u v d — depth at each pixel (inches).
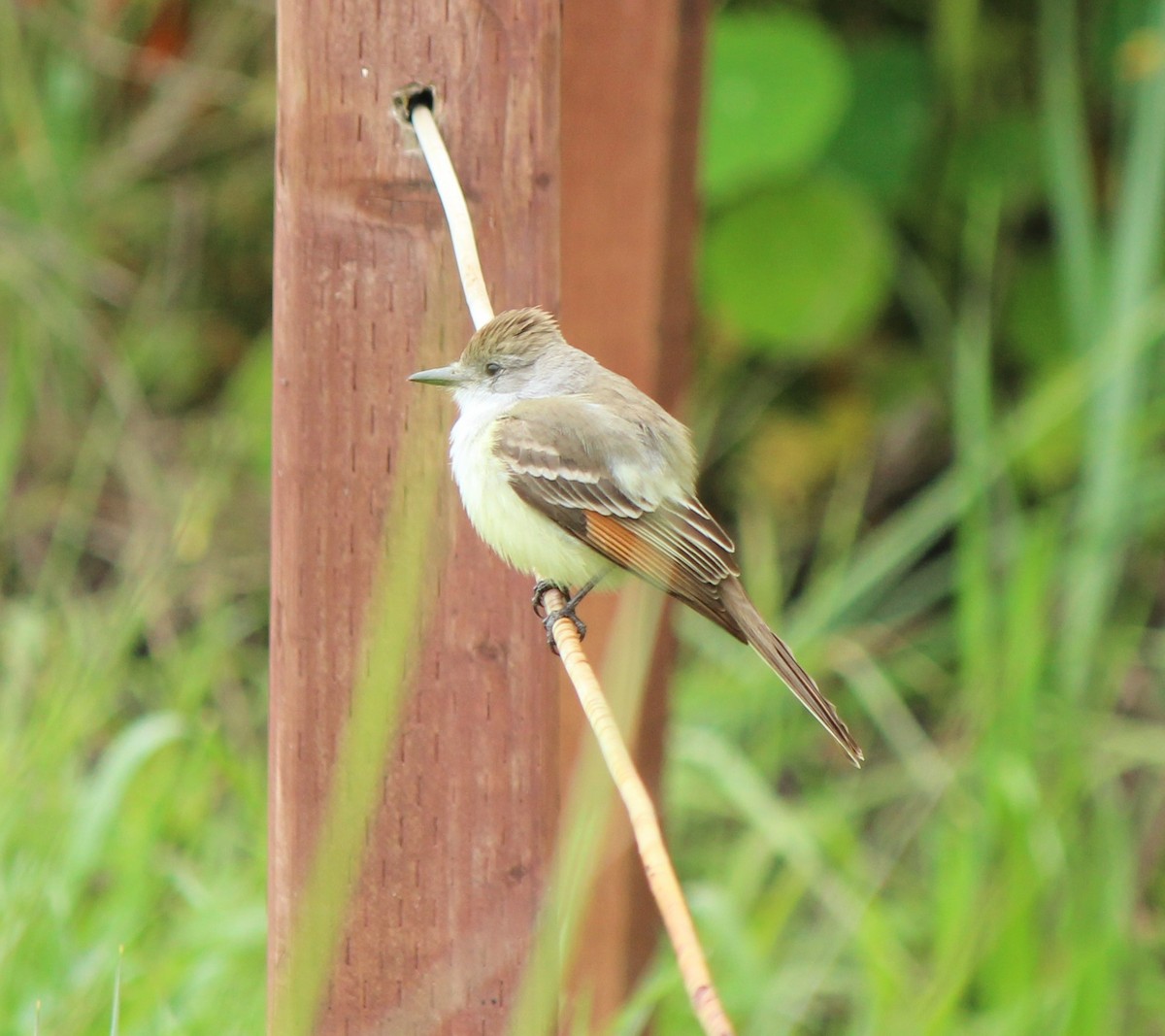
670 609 344.8
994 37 540.7
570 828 205.6
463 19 237.8
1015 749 369.4
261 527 493.7
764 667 438.0
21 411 461.4
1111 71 528.4
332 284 235.8
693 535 298.8
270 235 568.7
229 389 542.3
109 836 343.3
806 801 457.7
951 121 538.0
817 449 556.1
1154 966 391.9
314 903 177.6
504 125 241.0
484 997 240.5
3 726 370.0
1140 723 500.7
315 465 236.5
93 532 511.5
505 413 297.7
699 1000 142.1
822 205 514.3
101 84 552.1
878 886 376.2
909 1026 318.7
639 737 346.6
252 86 542.9
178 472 525.7
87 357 528.1
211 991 311.9
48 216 518.6
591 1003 331.0
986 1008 336.5
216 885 346.6
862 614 518.6
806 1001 349.7
